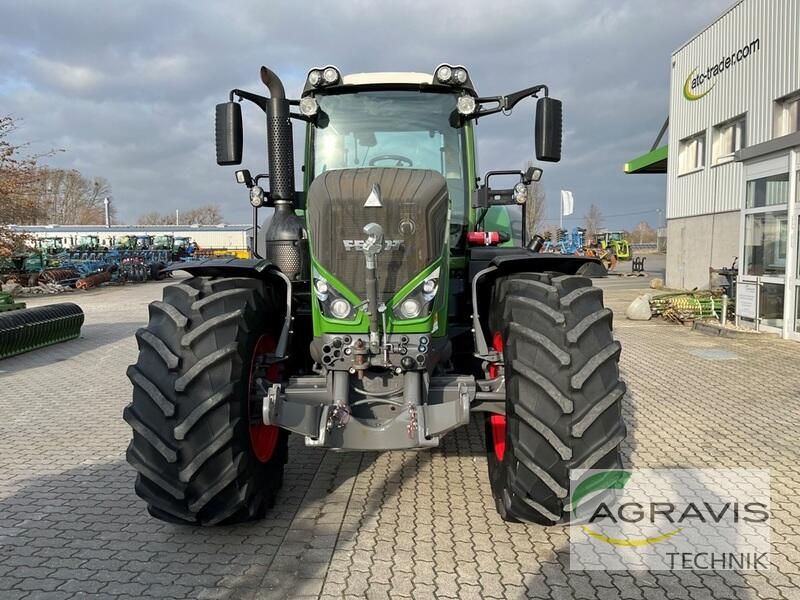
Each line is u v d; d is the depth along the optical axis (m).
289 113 3.95
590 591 2.74
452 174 4.33
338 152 4.35
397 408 3.20
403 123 4.34
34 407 6.08
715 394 6.15
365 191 3.18
